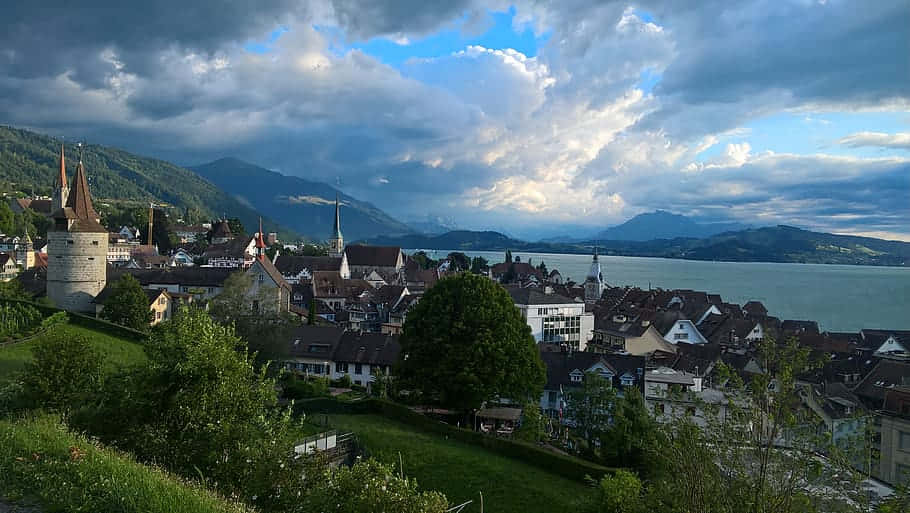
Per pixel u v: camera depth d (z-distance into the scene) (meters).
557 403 75.38
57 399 32.28
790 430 20.69
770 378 21.25
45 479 17.20
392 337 83.94
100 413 26.45
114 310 83.50
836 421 50.78
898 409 50.59
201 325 27.58
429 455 45.59
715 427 21.89
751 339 119.81
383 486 20.33
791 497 19.84
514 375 55.62
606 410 55.22
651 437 24.31
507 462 46.25
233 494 20.97
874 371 72.62
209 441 24.50
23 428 21.83
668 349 101.75
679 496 21.94
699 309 145.75
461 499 40.12
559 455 45.84
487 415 59.28
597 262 197.25
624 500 31.44
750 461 20.75
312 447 25.23
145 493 16.77
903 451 48.97
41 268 126.12
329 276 149.75
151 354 26.81
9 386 33.97
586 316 117.38
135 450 24.69
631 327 106.44
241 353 29.17
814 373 81.94
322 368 81.62
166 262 195.75
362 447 45.72
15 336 61.94
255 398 27.19
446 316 57.88
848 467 20.22
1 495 16.50
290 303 132.00
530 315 109.88
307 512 20.38
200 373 25.88
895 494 22.16
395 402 62.62
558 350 96.25
